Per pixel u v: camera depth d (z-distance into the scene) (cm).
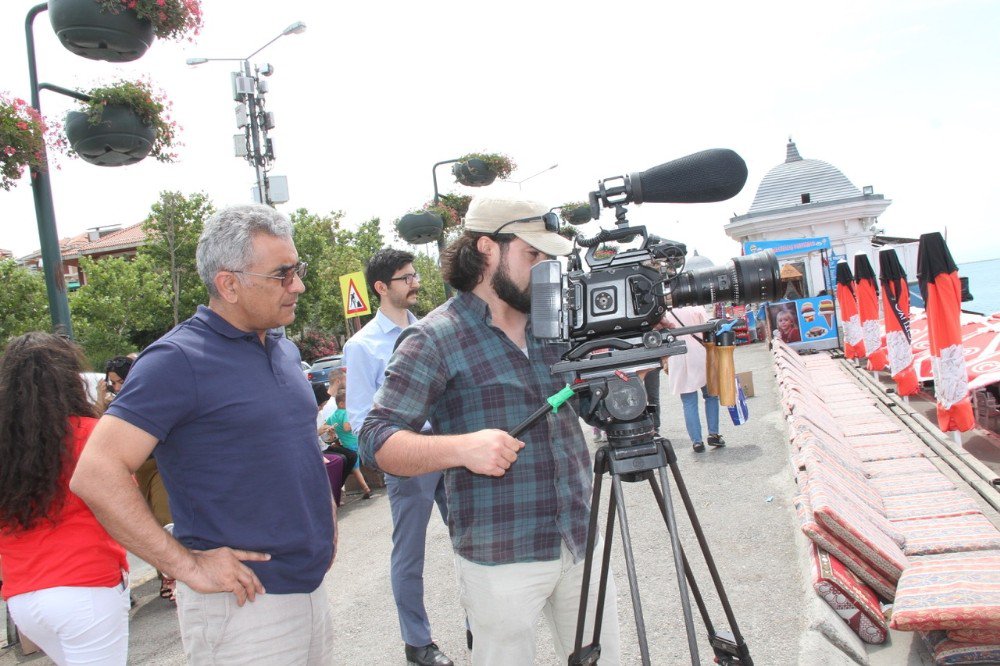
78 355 286
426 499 356
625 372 198
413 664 372
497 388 218
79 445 262
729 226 2667
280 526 217
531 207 215
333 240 5353
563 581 232
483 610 218
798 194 3231
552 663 367
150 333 4109
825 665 303
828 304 1736
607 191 207
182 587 216
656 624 388
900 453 559
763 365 1540
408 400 210
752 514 539
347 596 502
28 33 520
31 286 3434
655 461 201
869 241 2562
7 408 252
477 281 223
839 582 333
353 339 399
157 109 527
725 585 425
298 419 228
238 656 212
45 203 530
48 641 266
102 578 265
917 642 324
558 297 200
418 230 910
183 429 208
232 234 213
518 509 217
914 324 1135
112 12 464
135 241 5212
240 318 221
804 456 448
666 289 203
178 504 213
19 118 467
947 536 374
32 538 259
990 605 280
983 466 557
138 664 444
